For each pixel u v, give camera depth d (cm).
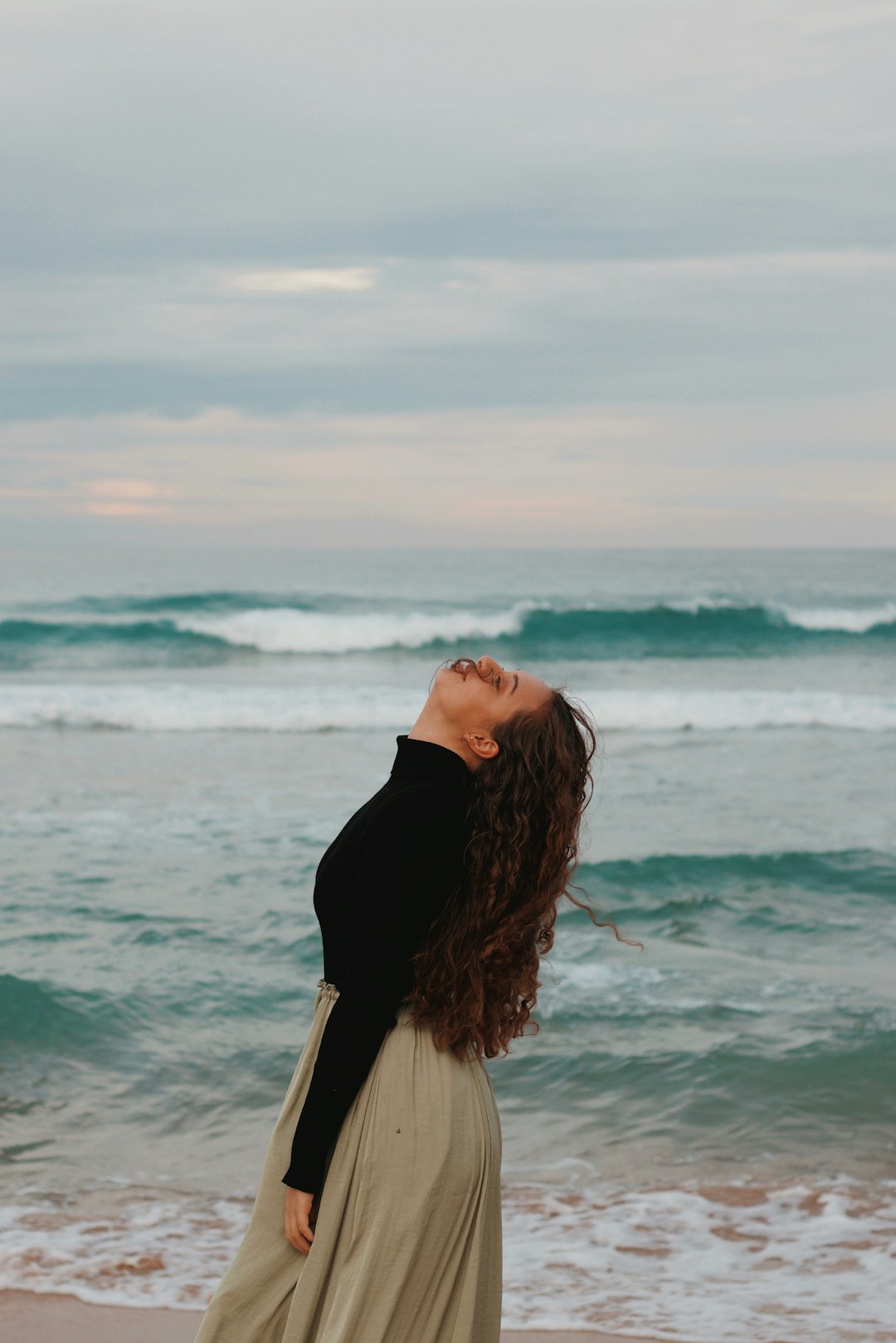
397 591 4500
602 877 853
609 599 3681
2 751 1596
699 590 4606
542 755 206
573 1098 489
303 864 902
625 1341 310
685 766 1475
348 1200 198
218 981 626
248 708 1922
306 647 2880
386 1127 196
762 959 680
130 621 2852
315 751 1611
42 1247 364
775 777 1382
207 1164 437
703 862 879
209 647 2842
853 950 699
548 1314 324
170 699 1989
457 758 208
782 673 2745
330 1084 193
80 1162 435
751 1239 371
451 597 3809
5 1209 393
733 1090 489
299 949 686
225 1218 392
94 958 658
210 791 1270
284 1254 204
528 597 3856
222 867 888
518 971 209
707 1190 408
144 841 988
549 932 221
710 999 600
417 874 196
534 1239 372
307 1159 195
